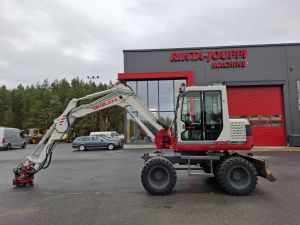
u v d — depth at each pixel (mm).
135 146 24500
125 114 24734
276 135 23578
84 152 22672
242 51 24250
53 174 11195
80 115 9406
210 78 24391
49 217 5723
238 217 5527
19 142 31266
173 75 23750
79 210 6172
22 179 8844
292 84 23812
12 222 5445
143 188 8297
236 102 24156
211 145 7812
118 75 23922
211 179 9492
